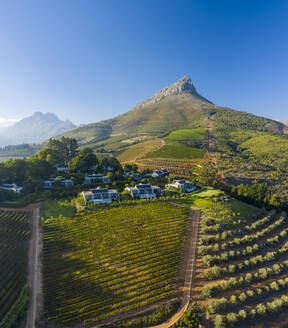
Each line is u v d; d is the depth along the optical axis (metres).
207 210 79.81
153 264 52.88
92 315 39.88
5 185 96.81
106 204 82.38
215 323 39.28
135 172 141.25
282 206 95.88
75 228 65.38
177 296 45.03
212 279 49.59
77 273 48.91
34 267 49.84
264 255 60.09
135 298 43.69
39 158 126.25
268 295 47.75
